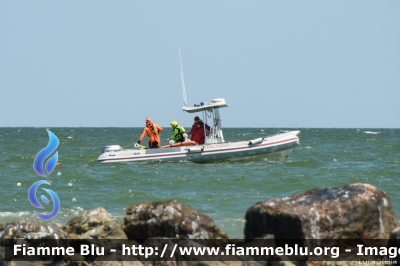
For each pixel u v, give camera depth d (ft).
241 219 168.55
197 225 124.47
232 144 302.66
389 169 290.97
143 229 126.31
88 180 244.01
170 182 239.30
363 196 121.19
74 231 128.36
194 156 300.20
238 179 246.68
